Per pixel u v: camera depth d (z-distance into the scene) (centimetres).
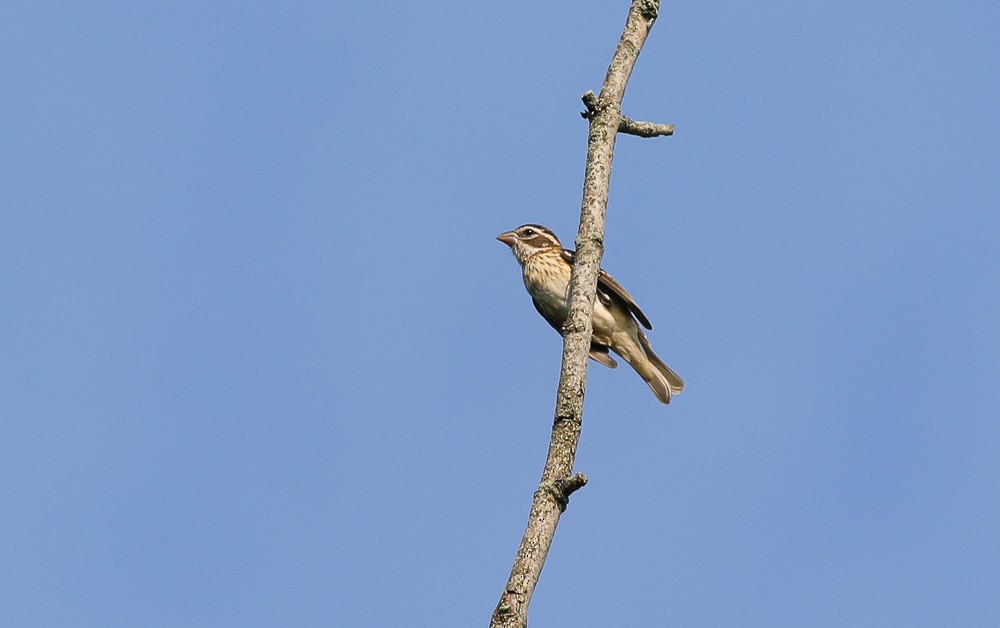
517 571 780
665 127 1216
